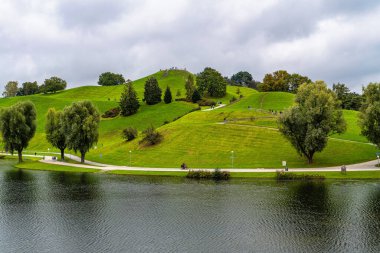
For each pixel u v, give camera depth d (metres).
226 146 94.31
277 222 41.25
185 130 107.44
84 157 102.25
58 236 37.94
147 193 56.94
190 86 177.12
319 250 33.41
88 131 89.69
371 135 72.25
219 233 38.12
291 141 77.50
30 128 99.06
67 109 91.25
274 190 56.66
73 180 69.56
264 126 105.19
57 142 97.25
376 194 51.94
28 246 35.31
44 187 62.88
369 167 70.38
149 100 170.88
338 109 79.12
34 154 121.12
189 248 34.19
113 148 109.31
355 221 40.94
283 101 147.75
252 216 43.66
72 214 45.91
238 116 117.88
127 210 47.41
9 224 42.09
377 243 34.75
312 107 75.19
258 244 35.00
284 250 33.50
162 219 43.31
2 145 141.75
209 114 125.19
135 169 80.31
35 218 44.31
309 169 71.75
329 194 52.75
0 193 58.19
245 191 56.53
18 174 78.19
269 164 79.25
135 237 37.28
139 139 109.00
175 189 59.50
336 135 96.88
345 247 33.94
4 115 94.81
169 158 90.94
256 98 158.00
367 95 76.19
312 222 40.97
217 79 191.12
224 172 68.31
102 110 172.50
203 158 88.31
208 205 49.00
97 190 59.78
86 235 38.12
